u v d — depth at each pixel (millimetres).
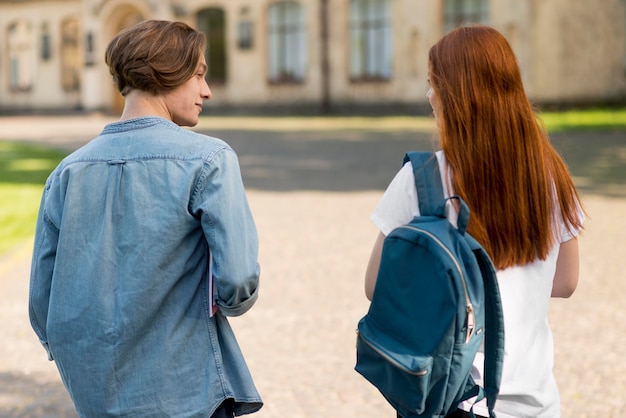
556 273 2564
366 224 11250
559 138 22141
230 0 39719
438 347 2146
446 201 2330
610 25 33031
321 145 22844
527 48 33062
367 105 37062
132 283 2424
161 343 2447
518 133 2361
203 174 2469
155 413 2434
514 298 2426
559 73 33188
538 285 2445
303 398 5082
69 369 2459
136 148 2518
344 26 37344
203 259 2525
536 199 2379
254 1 39156
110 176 2502
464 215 2254
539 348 2473
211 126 31000
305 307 7195
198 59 2607
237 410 2607
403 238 2240
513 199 2352
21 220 11859
